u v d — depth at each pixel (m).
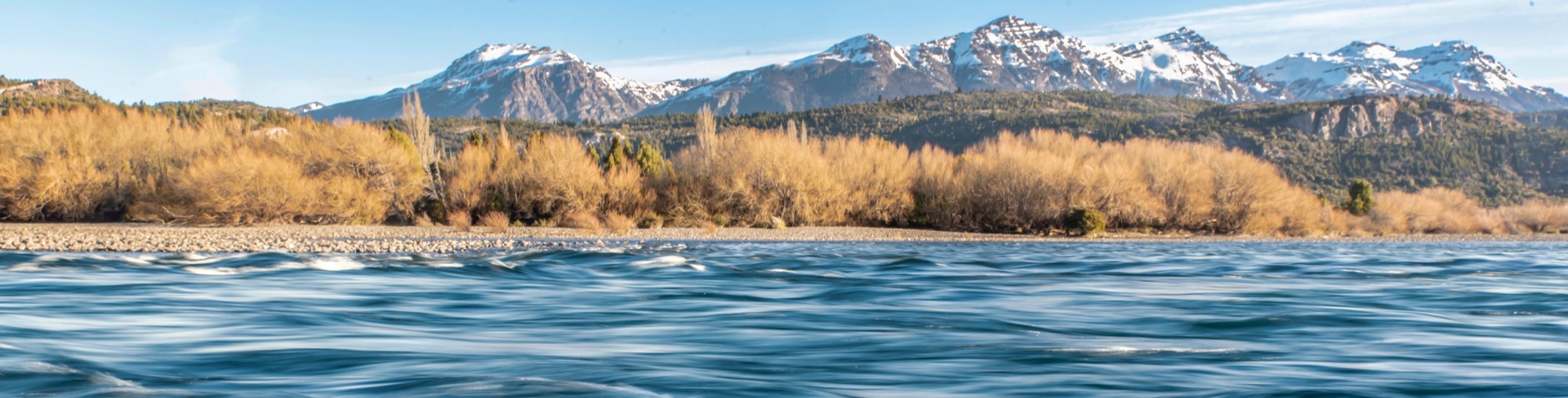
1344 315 15.98
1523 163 165.75
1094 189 67.06
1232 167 70.88
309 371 9.90
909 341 12.50
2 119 59.53
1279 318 15.49
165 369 9.95
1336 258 38.50
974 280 24.34
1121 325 14.51
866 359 10.98
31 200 57.47
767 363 10.67
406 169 61.28
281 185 56.06
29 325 13.19
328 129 61.53
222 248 35.31
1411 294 20.44
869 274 26.33
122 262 26.64
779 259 33.81
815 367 10.36
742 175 63.44
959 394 8.92
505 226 55.22
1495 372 10.20
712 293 19.81
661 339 12.62
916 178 69.88
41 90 196.62
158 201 58.06
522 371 9.86
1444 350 11.90
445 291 19.84
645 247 42.19
